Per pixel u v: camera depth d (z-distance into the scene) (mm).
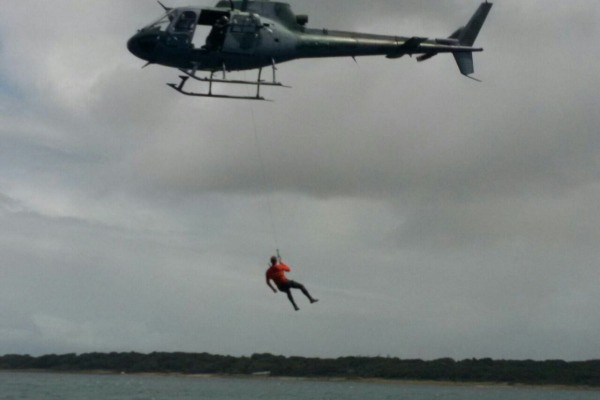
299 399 108062
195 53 24703
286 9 26406
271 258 21891
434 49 31062
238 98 24359
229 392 131000
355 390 158125
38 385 139625
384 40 28672
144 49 24625
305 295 21781
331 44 27453
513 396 152000
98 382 169750
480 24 32156
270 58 26031
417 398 123812
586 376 160250
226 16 24750
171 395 111562
